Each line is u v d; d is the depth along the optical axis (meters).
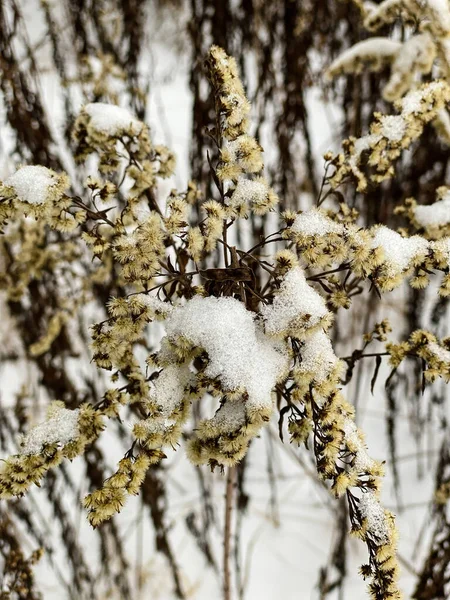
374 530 0.20
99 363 0.22
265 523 0.58
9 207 0.21
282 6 0.42
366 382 0.62
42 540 0.46
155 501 0.47
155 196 0.28
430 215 0.27
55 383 0.48
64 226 0.22
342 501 0.46
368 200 0.48
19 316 0.47
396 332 0.64
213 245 0.22
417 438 0.57
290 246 0.24
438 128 0.31
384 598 0.19
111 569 0.54
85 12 0.42
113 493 0.19
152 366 0.21
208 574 0.55
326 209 0.26
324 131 0.81
